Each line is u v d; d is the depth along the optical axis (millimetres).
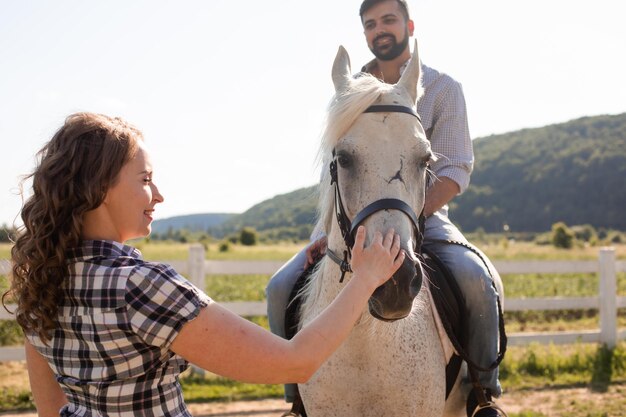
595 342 8617
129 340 1473
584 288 17828
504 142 142875
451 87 3264
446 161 3221
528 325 11375
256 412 6359
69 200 1503
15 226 1611
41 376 1813
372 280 1743
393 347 2502
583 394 6855
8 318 6801
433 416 2684
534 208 115562
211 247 57219
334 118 2406
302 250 3328
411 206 2340
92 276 1491
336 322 1649
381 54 3344
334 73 2670
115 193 1583
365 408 2551
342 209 2422
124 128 1621
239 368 1520
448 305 2887
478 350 2963
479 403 2896
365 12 3352
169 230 104375
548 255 35000
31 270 1501
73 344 1540
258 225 105500
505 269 8375
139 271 1480
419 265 2246
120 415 1497
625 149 121188
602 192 113562
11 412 6320
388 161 2324
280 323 3096
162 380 1555
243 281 20359
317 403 2609
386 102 2422
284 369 1557
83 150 1531
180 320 1473
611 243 69125
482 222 114875
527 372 7730
